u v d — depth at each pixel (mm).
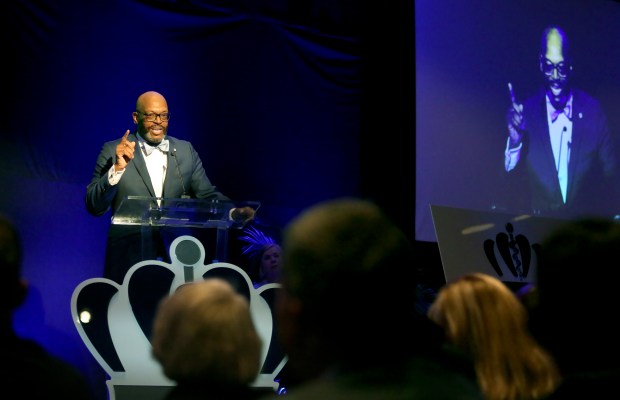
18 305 1527
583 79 6121
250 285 2773
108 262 3898
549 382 1822
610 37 6301
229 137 5492
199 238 4844
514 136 5797
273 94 5621
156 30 5332
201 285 1747
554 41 6047
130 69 5250
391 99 5715
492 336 1888
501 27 5887
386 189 5684
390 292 926
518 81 5871
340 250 926
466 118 5680
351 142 5812
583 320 1260
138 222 3408
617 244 1252
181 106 5387
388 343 932
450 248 3490
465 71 5727
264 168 5562
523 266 3660
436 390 917
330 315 923
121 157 3662
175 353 1670
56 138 5004
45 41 4977
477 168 5660
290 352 972
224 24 5500
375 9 5895
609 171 6105
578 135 6012
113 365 2615
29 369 1485
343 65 5809
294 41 5676
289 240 961
